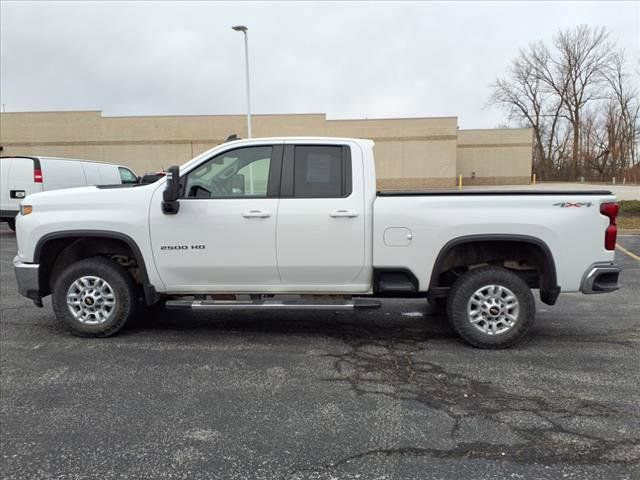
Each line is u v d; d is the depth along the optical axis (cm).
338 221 461
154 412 343
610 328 537
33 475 270
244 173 476
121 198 477
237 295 495
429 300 475
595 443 299
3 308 618
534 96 5878
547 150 5972
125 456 288
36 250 487
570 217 444
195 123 3478
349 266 468
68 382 394
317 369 421
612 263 454
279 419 332
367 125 3600
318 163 471
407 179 3662
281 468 276
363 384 389
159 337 507
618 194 2586
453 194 455
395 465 278
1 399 364
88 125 3478
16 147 3484
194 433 314
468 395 369
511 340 461
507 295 459
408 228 457
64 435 312
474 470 273
